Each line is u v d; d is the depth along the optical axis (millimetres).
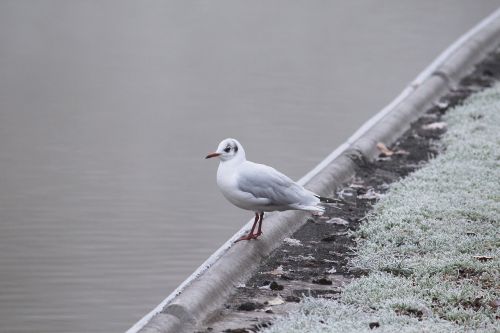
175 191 16531
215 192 16594
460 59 18625
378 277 9992
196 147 18516
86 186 16656
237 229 15016
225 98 21391
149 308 12391
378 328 8781
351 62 24094
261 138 18688
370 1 31984
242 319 9281
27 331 11867
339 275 10328
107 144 18766
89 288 13000
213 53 25188
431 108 16547
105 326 11984
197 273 10242
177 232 14898
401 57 24344
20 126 19797
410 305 9281
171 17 29766
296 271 10438
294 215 11648
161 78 23109
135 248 14219
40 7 31422
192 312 9188
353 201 12516
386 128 14852
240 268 10219
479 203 11914
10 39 27000
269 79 22781
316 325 8820
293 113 20203
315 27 28000
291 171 16844
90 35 27391
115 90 22297
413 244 10852
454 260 10289
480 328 8906
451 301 9445
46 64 24547
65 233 14781
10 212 15398
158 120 20016
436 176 12930
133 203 15836
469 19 28750
